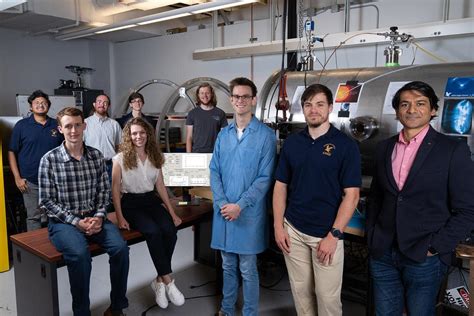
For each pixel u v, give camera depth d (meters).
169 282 2.39
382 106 2.22
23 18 4.75
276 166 2.01
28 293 2.12
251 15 4.73
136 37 5.91
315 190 1.72
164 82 5.19
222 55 4.57
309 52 2.83
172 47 5.64
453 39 3.31
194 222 2.55
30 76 6.00
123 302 2.17
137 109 4.01
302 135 1.79
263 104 2.76
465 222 1.40
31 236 2.19
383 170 1.61
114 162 2.33
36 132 3.14
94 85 6.76
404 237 1.49
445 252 1.44
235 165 1.99
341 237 1.70
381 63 3.73
